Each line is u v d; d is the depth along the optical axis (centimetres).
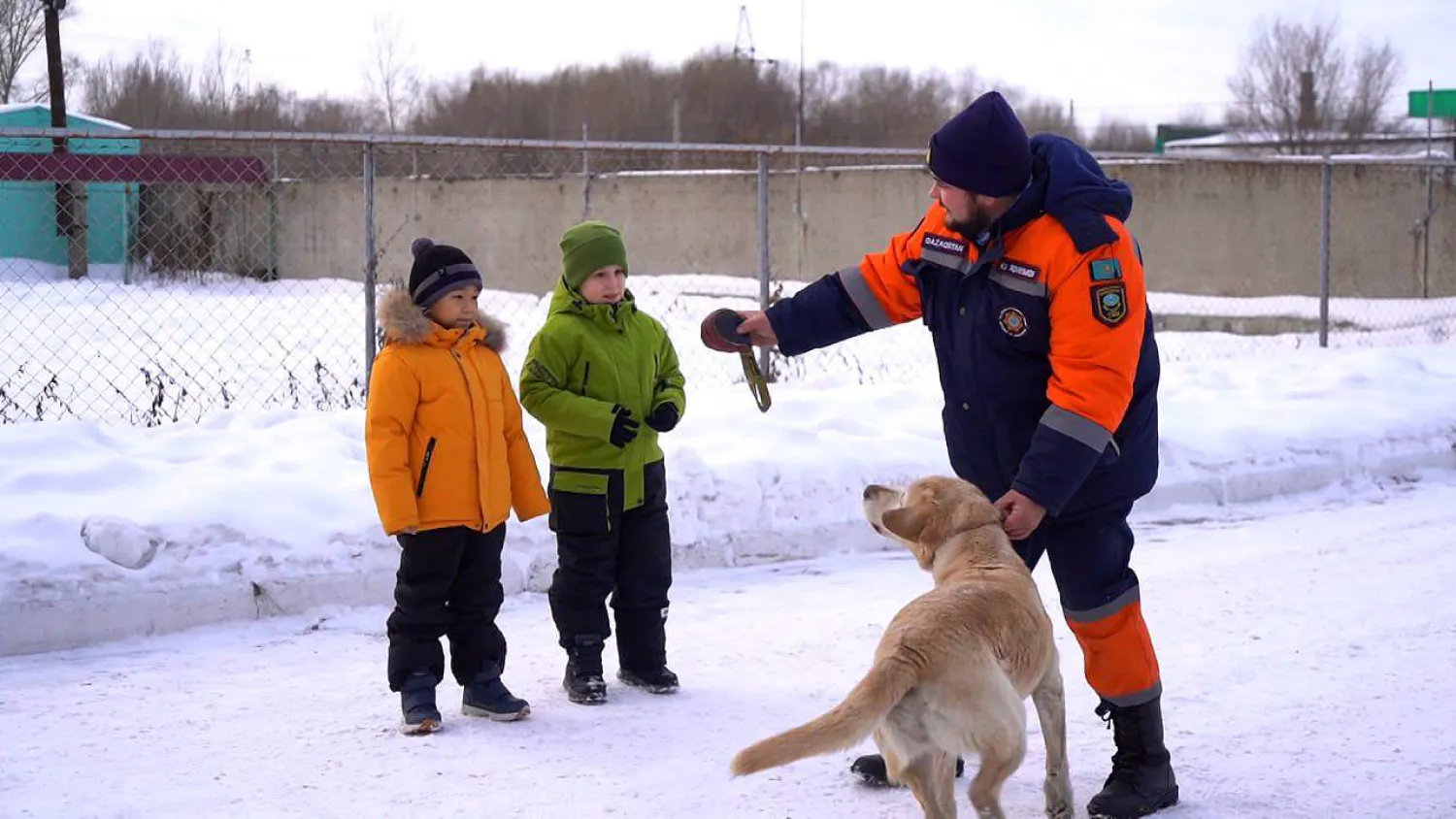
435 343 457
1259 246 2105
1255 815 376
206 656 524
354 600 589
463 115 4319
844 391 934
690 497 684
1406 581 643
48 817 367
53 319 1697
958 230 363
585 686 477
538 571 630
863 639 559
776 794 394
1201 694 486
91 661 516
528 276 2742
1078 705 480
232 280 2239
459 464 453
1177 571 665
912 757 330
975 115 349
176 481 622
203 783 395
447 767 412
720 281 2416
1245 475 847
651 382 507
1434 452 933
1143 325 356
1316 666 517
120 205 2152
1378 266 2012
